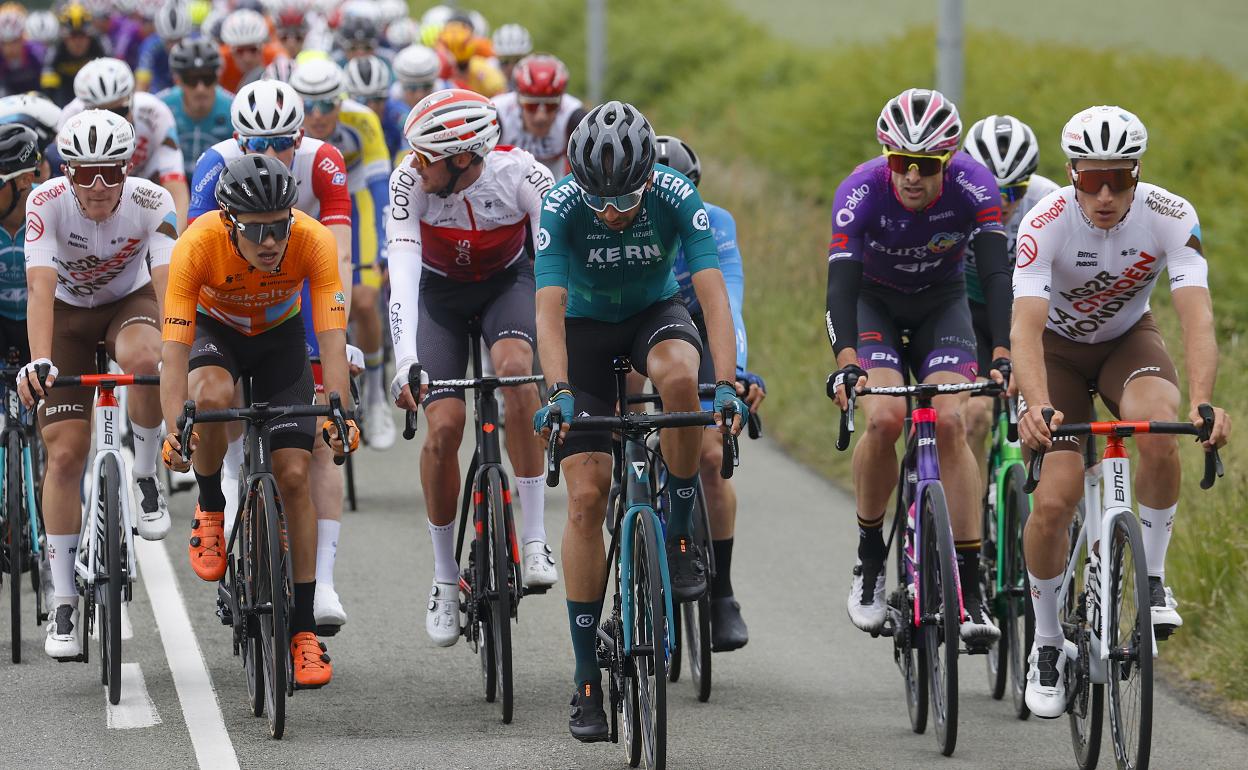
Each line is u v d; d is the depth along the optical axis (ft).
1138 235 55.67
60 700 61.46
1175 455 55.01
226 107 104.42
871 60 205.77
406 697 63.16
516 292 67.51
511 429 66.49
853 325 62.49
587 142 51.72
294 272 60.39
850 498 99.91
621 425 51.75
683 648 68.80
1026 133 70.18
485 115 62.90
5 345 69.77
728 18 292.61
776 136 201.36
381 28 213.25
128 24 214.90
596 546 55.72
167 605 75.05
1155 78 169.78
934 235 64.34
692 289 69.87
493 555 61.31
